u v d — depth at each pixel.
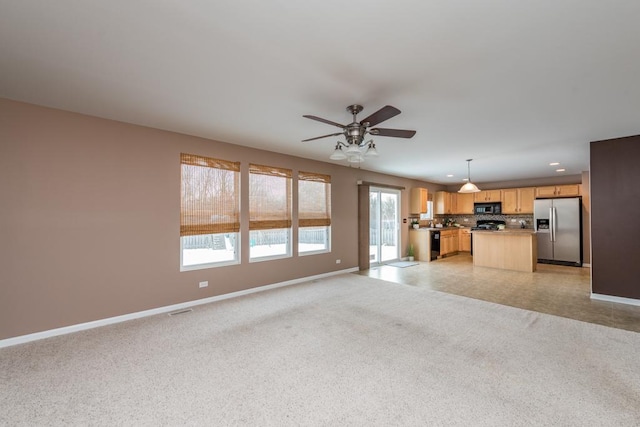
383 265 7.28
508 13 1.62
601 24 1.70
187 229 3.99
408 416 1.82
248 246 4.64
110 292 3.37
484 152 5.00
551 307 3.90
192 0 1.52
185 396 2.02
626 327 3.21
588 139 4.20
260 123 3.53
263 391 2.08
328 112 3.14
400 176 8.02
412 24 1.73
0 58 2.09
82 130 3.21
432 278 5.71
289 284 5.20
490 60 2.12
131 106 3.00
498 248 6.79
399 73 2.32
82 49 1.99
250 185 4.70
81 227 3.20
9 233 2.82
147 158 3.66
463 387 2.11
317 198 5.77
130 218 3.52
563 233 7.12
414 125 3.58
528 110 3.09
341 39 1.88
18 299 2.86
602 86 2.53
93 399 1.98
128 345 2.79
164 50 2.00
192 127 3.69
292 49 2.00
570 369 2.34
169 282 3.82
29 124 2.92
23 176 2.89
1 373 2.31
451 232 9.02
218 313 3.68
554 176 7.96
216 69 2.26
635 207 4.00
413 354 2.60
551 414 1.82
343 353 2.62
